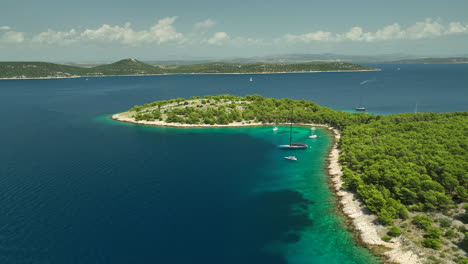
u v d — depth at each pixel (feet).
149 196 318.04
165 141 542.16
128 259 216.74
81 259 215.72
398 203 259.39
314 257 220.64
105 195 317.83
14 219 266.36
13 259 213.66
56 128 655.35
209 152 477.36
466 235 214.48
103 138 564.71
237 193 328.49
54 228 253.44
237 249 230.48
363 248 226.79
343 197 307.99
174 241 239.50
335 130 602.03
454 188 276.21
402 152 355.36
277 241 240.73
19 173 378.73
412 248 217.15
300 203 304.09
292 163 424.87
